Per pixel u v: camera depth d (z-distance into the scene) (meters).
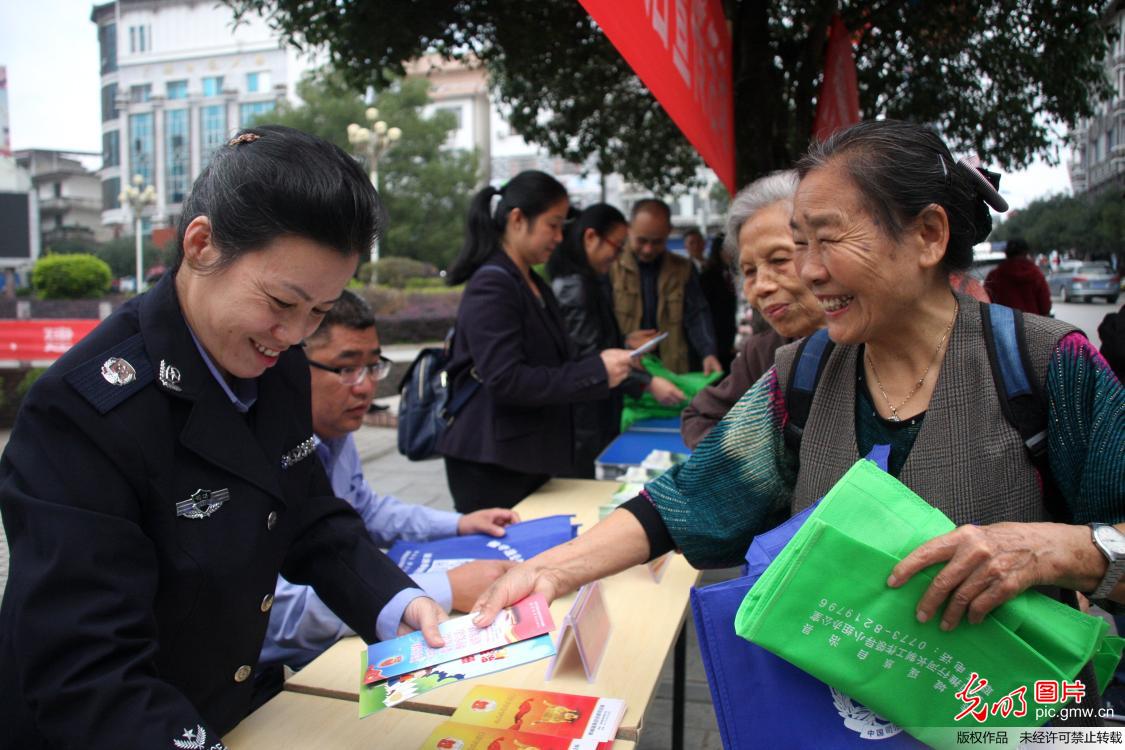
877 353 1.17
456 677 1.13
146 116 45.00
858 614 0.99
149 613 1.00
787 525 1.16
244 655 1.20
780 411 1.29
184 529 1.06
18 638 0.94
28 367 8.82
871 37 5.79
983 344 1.10
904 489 1.03
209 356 1.10
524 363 2.47
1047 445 1.07
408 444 2.79
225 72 43.81
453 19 4.70
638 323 4.38
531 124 6.94
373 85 5.05
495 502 2.62
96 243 41.75
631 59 1.86
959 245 1.09
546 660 1.51
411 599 1.33
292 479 1.24
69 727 0.93
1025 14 5.16
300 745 1.25
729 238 2.10
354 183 0.99
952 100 6.02
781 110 5.75
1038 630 0.98
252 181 0.95
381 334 18.89
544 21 4.96
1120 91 5.20
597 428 3.79
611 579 1.88
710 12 2.92
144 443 1.01
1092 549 0.96
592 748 1.19
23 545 0.96
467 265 2.60
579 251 3.73
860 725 1.07
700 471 1.36
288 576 1.43
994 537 0.96
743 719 1.10
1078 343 1.05
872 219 1.04
